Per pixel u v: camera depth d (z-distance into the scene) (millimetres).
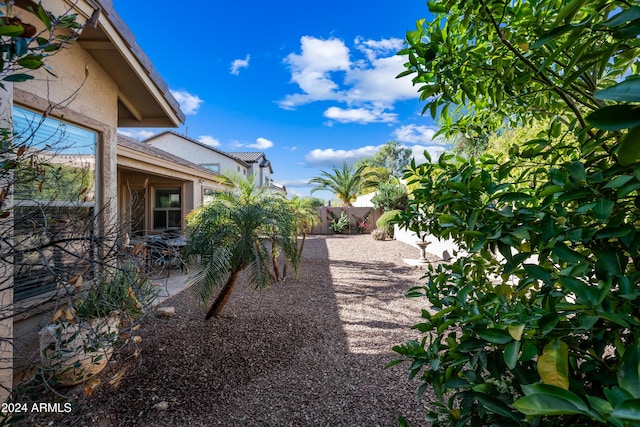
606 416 564
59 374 1971
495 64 1458
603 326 874
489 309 1163
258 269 4391
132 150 6281
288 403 2689
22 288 2701
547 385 606
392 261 10266
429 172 1571
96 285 2176
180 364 3271
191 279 4059
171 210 9539
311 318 4895
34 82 3027
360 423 2443
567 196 948
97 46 3588
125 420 2439
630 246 856
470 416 1023
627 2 808
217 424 2420
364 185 24844
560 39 1281
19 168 2059
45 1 2406
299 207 8406
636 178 812
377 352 3686
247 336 4062
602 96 630
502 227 1113
